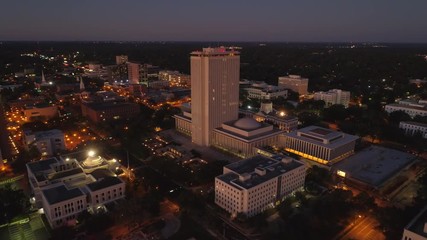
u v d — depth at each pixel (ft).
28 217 644.69
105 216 606.55
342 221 616.80
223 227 612.70
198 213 654.12
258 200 647.15
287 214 635.66
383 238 576.61
